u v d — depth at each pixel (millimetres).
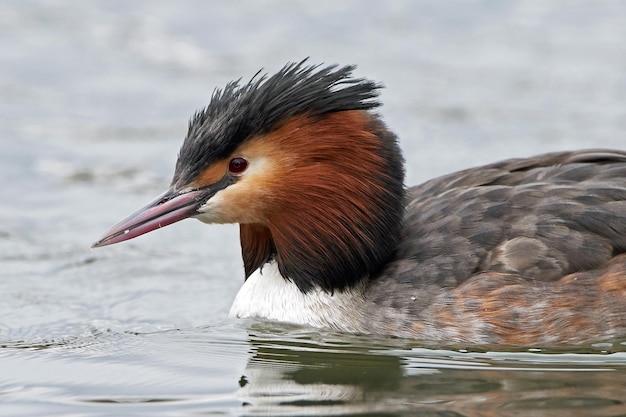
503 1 29609
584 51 26453
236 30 28047
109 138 23094
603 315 13469
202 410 11805
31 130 23312
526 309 13422
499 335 13445
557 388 12281
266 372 13016
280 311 14438
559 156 15117
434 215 14422
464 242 13898
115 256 18094
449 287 13695
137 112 24156
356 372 12961
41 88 25312
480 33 27734
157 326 14930
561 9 29078
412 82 25031
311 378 12797
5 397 12258
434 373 12828
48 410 11859
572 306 13445
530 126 22906
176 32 28047
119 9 29578
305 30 27938
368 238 13930
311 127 13766
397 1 29812
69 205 20203
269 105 13742
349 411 11688
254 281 14820
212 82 25266
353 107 13898
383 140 14000
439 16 28766
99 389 12492
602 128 22625
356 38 27453
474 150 21875
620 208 13812
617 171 14422
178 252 18406
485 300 13500
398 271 14016
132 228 13953
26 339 14383
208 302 16047
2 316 15352
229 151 13844
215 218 14070
